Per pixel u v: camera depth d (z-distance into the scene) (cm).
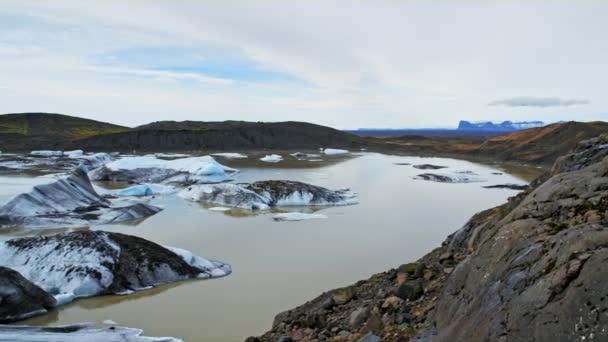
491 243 818
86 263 2375
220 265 2680
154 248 2589
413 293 1009
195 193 5281
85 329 1731
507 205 1278
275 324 1333
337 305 1238
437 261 1227
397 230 3600
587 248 569
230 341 1705
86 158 9588
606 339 464
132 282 2336
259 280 2438
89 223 3909
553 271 582
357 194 5500
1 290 1934
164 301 2153
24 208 3944
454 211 4397
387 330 893
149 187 5719
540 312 550
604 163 854
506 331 580
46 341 1530
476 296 732
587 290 508
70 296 2166
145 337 1638
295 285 2356
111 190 6044
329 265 2695
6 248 2542
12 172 7681
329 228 3694
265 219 4097
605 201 734
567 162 1252
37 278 2325
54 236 2609
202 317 1953
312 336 1062
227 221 4022
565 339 503
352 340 941
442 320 801
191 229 3703
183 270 2495
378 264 2702
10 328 1644
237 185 5253
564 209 777
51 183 4438
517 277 646
